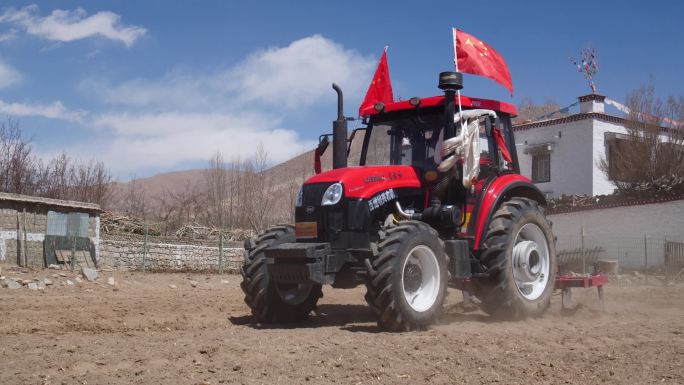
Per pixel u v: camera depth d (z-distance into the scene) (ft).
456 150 24.00
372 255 21.67
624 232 71.77
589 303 33.91
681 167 75.77
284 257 22.30
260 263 23.89
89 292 39.27
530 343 19.93
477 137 24.57
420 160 25.70
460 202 25.21
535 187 28.50
